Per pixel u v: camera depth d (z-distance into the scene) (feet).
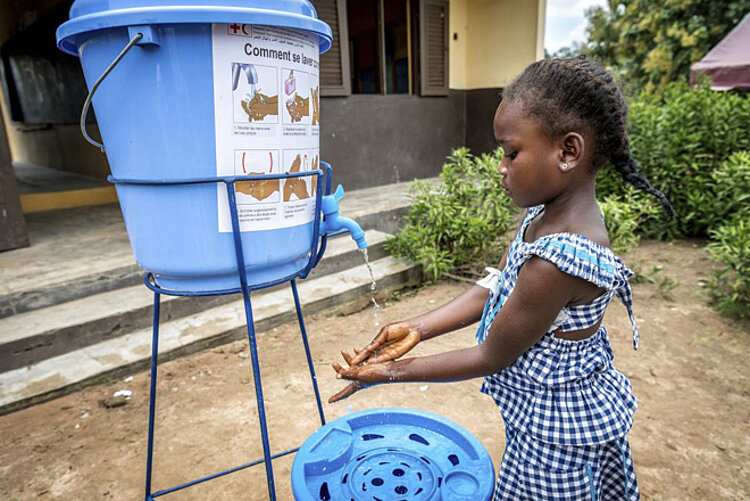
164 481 7.18
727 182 15.97
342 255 14.30
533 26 22.35
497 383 4.15
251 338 4.49
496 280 4.44
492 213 14.78
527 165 3.38
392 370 3.76
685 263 16.02
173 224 4.16
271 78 4.02
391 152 21.90
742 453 7.50
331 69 19.04
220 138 3.95
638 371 9.79
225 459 7.62
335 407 8.86
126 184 4.25
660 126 17.89
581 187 3.55
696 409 8.58
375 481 4.33
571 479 3.86
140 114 3.93
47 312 10.57
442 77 23.30
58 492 7.02
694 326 11.64
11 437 8.14
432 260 14.23
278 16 3.85
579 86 3.20
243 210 4.18
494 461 7.46
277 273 4.70
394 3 23.39
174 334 10.88
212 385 9.61
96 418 8.63
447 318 4.54
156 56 3.76
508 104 3.42
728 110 18.06
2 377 9.32
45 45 24.64
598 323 3.85
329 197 5.00
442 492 4.12
